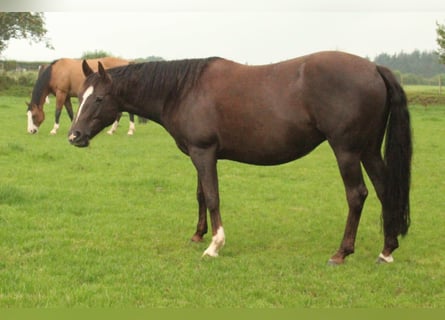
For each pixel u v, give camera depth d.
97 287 4.50
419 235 6.46
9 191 7.69
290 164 11.97
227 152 5.41
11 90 38.69
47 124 18.73
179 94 5.43
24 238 5.90
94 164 11.06
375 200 8.60
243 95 5.14
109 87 5.64
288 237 6.36
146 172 10.48
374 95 4.82
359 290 4.54
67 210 7.28
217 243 5.45
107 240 5.96
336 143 4.93
